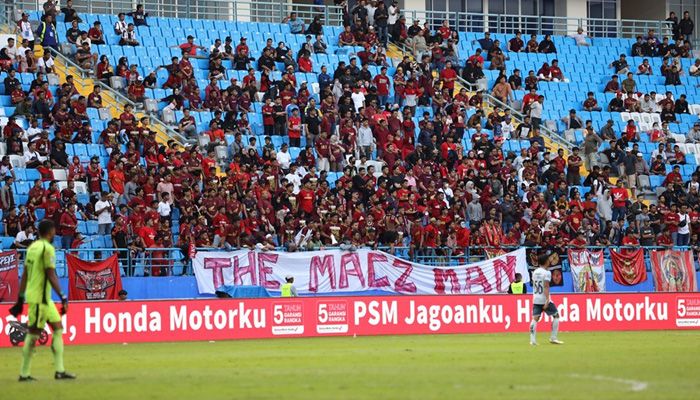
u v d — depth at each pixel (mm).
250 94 101062
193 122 95438
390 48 117000
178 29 110750
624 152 105688
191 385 37938
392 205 88625
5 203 79938
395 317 70250
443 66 112812
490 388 36062
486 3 135375
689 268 93312
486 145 97250
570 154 109062
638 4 143000
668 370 42875
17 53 95438
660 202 96688
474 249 89312
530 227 90500
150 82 99375
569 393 34562
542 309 58656
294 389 36219
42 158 85562
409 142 98625
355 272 83938
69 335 62719
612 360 48062
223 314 66375
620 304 74500
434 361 47844
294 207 86125
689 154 113312
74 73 98625
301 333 68000
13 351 58344
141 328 64562
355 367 44938
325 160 94375
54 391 36344
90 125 90875
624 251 93312
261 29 114938
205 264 80375
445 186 92750
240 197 84938
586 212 94375
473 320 71750
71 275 75750
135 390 36406
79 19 105375
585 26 138875
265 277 81562
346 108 99250
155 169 85500
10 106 91375
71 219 79250
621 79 123125
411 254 87250
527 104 111000
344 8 117062
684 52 128250
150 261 80500
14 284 73938
